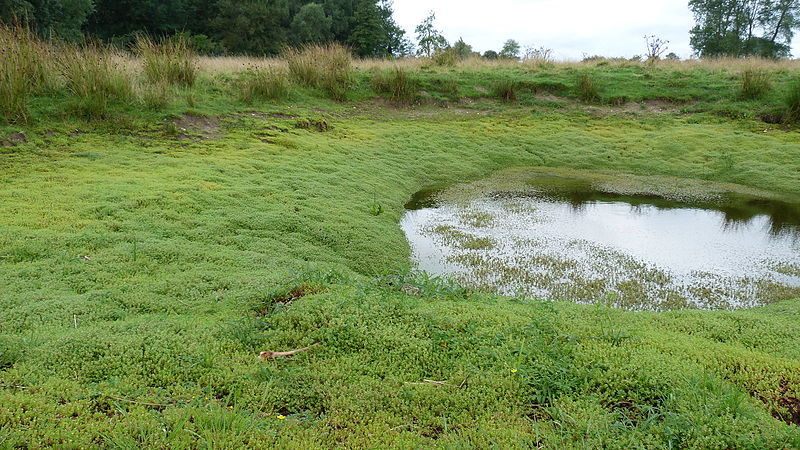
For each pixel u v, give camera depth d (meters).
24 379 2.85
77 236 5.31
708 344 3.67
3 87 8.11
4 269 4.48
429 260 6.75
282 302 4.19
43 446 2.33
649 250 7.24
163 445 2.41
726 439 2.58
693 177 11.19
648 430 2.68
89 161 7.77
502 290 5.91
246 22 34.22
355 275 5.32
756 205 9.43
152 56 11.23
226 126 10.51
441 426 2.78
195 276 4.75
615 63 18.48
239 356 3.30
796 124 12.98
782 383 3.16
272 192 7.75
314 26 38.53
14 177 6.81
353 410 2.85
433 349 3.48
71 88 9.37
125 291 4.30
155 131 9.40
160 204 6.58
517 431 2.69
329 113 13.03
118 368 3.05
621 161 12.09
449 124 13.69
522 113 14.64
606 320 4.18
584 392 3.02
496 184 10.66
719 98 14.73
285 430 2.64
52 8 21.38
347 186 8.86
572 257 6.93
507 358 3.34
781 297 5.82
